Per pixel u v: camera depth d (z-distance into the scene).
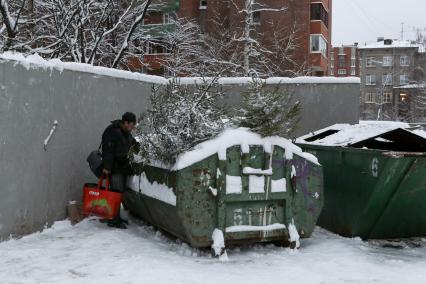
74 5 12.78
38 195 6.90
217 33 31.34
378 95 79.50
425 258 6.12
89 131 8.30
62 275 5.09
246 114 6.28
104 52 16.12
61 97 7.50
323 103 10.98
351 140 7.30
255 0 33.62
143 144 6.77
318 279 5.13
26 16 12.62
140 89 9.82
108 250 6.03
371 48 84.31
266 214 6.12
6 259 5.59
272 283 4.97
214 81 8.27
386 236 7.14
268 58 26.03
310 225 6.35
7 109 6.22
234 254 6.07
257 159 6.04
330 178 7.41
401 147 7.64
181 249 6.16
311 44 35.03
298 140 8.70
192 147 6.00
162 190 6.18
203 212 5.83
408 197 6.69
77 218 7.56
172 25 22.42
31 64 6.72
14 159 6.37
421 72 78.94
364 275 5.30
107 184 7.21
